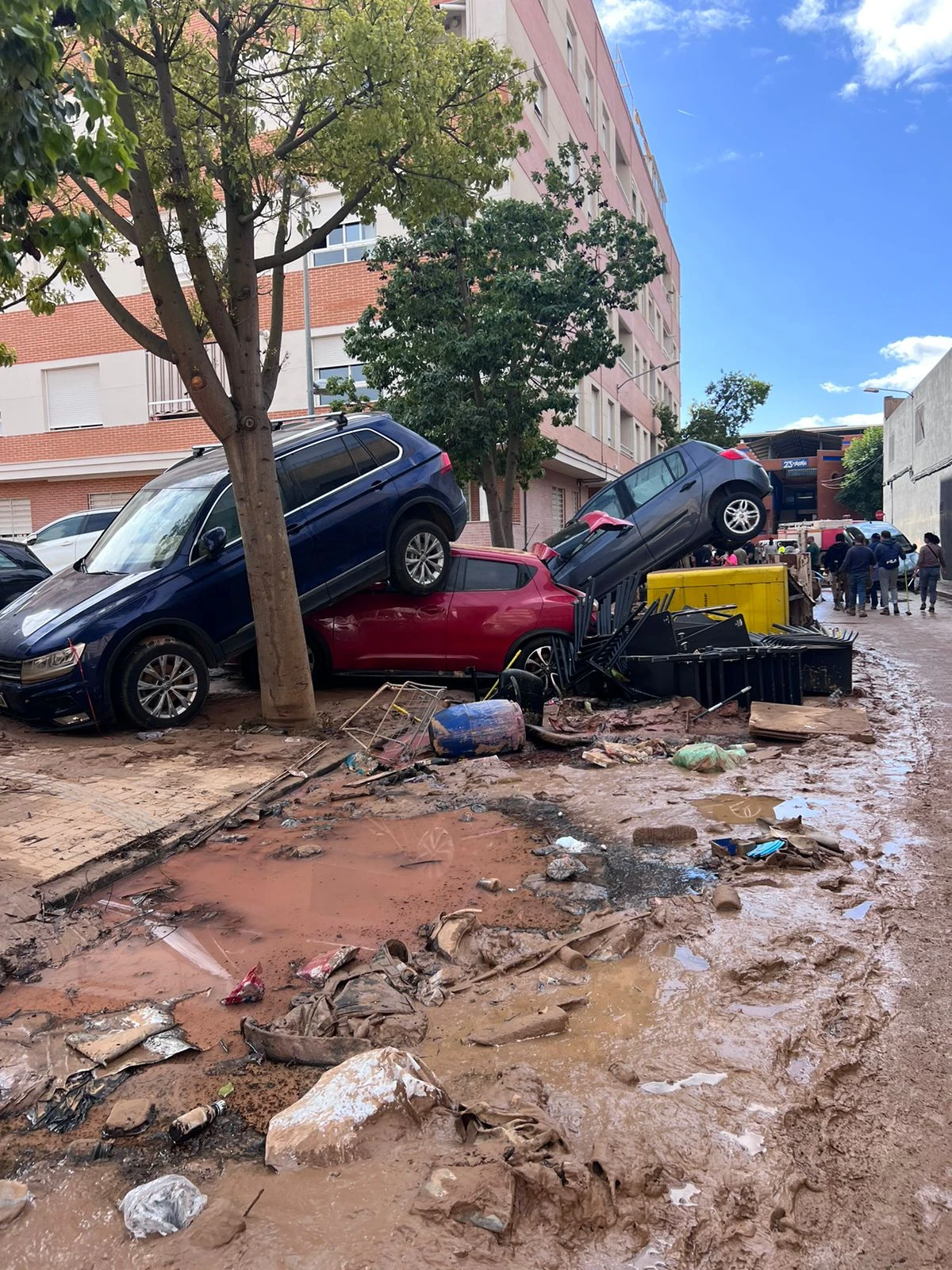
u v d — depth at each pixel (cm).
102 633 779
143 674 802
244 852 541
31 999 371
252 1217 241
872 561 2025
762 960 383
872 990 362
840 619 1977
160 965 399
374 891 477
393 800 636
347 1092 279
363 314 1645
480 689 992
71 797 615
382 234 2092
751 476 1304
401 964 384
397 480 972
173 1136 274
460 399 1537
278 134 905
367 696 959
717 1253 229
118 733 810
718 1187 250
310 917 447
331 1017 337
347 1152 263
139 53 749
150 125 810
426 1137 271
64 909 460
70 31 513
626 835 554
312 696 827
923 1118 283
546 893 466
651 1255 229
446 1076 306
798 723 809
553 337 1680
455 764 734
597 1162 255
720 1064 310
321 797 646
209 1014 356
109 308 767
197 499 885
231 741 778
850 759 725
